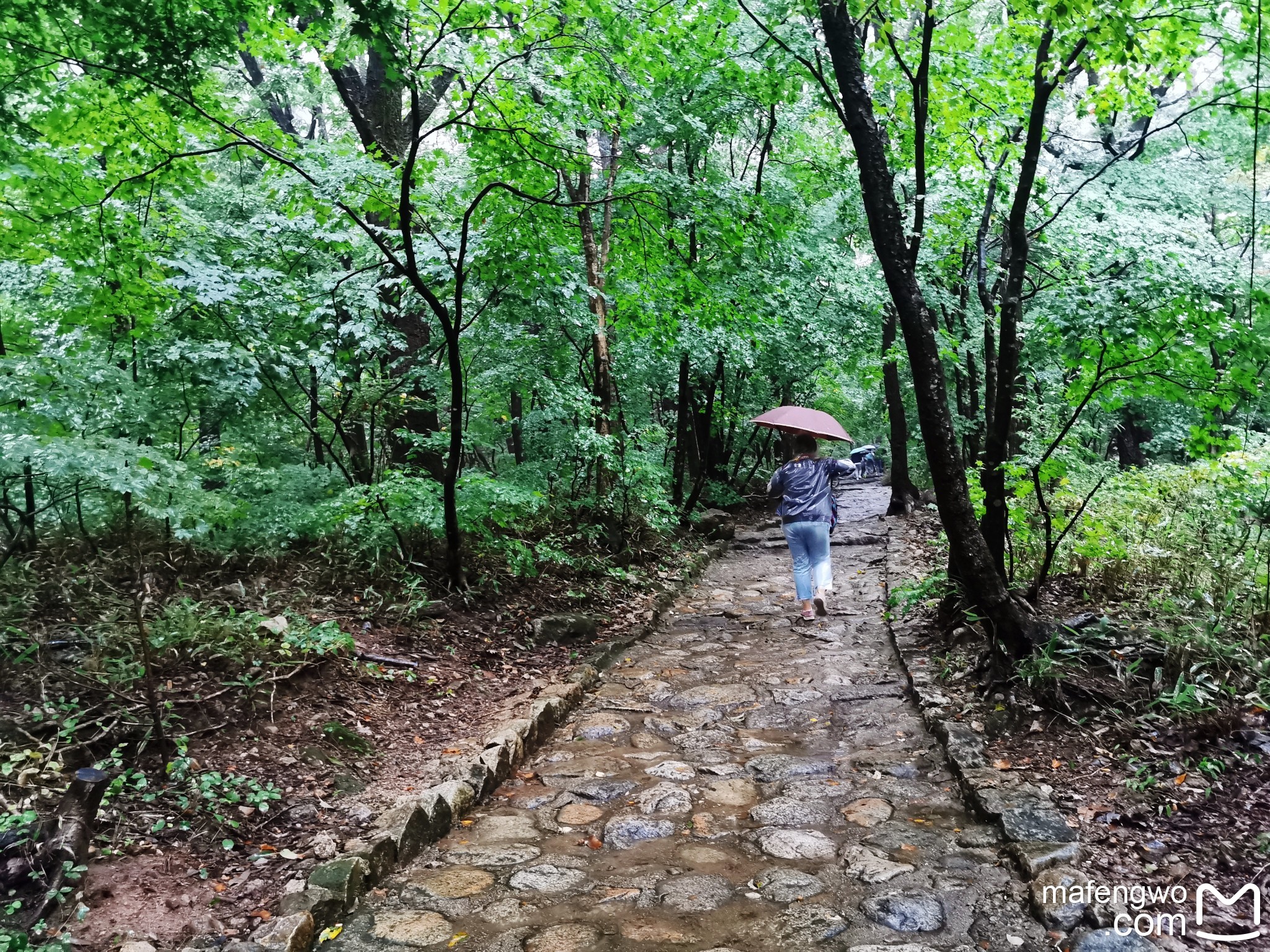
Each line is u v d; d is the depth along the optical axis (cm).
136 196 565
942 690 487
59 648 389
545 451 919
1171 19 498
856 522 1352
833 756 433
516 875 313
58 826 271
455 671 537
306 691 429
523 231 639
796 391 1680
